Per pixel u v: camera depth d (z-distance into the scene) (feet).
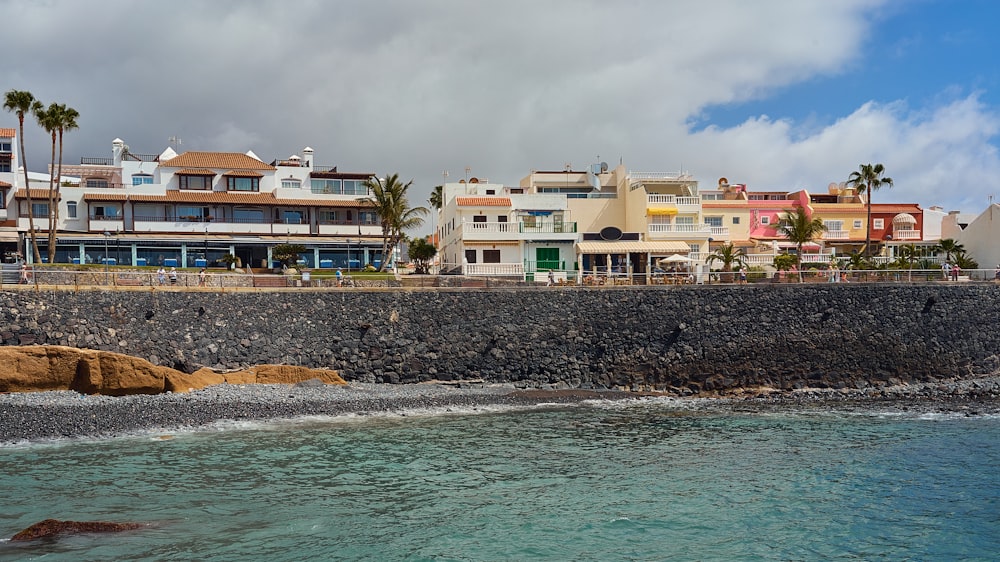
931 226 324.39
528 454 113.80
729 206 291.79
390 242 272.10
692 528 82.23
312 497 91.71
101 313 151.74
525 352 174.70
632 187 281.54
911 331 181.57
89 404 135.23
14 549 72.69
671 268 238.48
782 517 85.76
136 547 74.13
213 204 263.70
